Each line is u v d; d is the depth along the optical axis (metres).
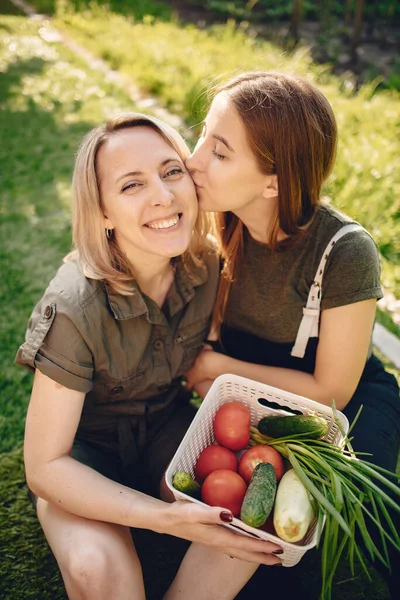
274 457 1.78
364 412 2.08
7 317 3.33
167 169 1.81
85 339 1.83
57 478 1.78
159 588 2.11
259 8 11.20
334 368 2.04
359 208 3.98
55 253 3.91
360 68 8.27
